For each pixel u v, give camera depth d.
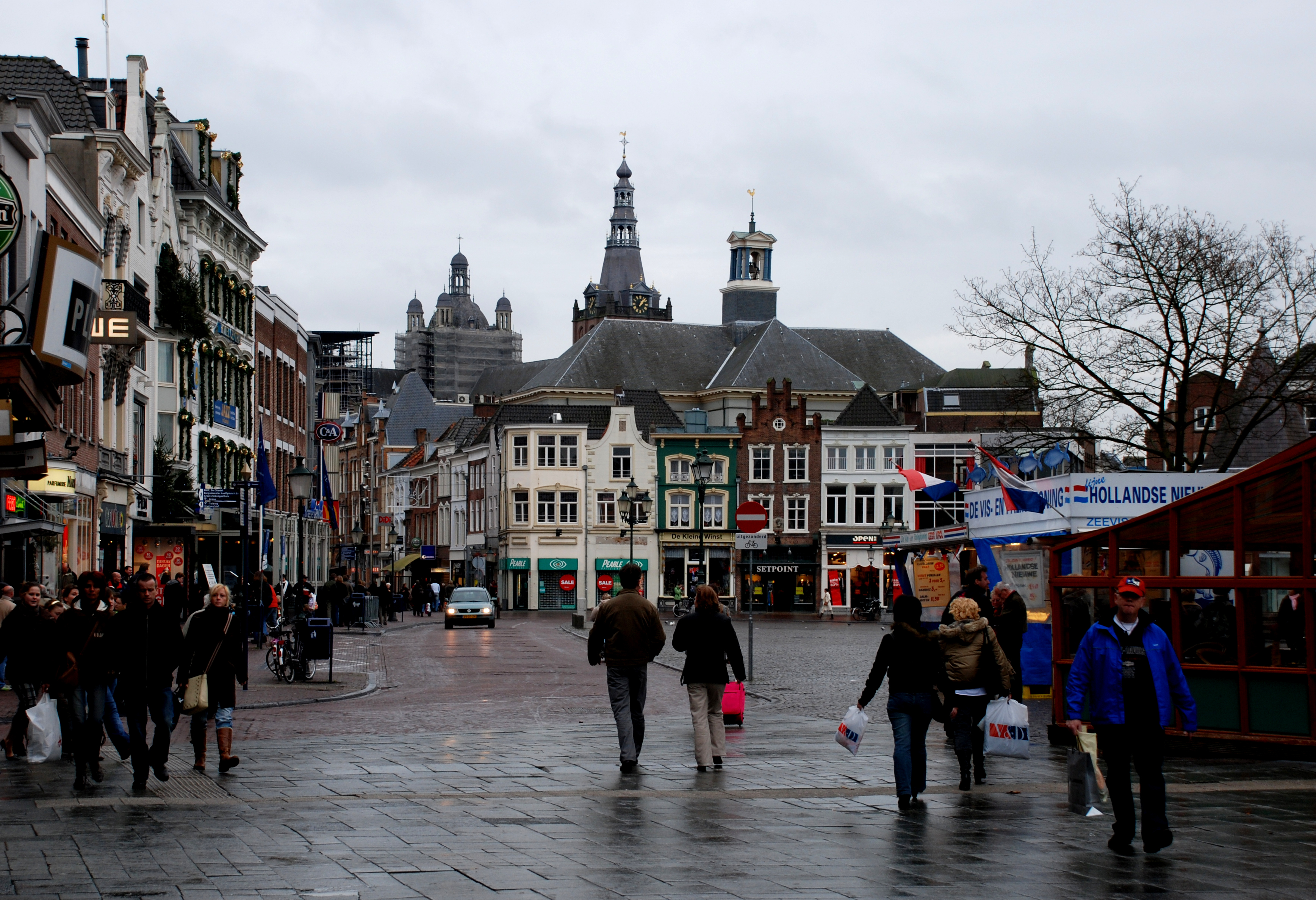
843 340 113.25
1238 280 42.72
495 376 130.75
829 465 85.81
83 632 13.49
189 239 51.84
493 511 89.75
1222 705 16.17
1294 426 65.75
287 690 24.92
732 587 85.69
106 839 10.56
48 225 31.09
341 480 134.25
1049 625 23.38
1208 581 16.34
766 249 116.75
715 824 11.47
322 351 118.75
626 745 14.69
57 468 32.56
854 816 11.95
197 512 46.88
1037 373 45.91
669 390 105.75
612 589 85.38
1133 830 10.36
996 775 14.65
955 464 85.00
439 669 31.41
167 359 48.53
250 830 10.98
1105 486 22.17
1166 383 43.69
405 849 10.22
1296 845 10.69
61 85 40.78
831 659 35.50
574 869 9.57
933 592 30.94
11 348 17.03
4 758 15.59
